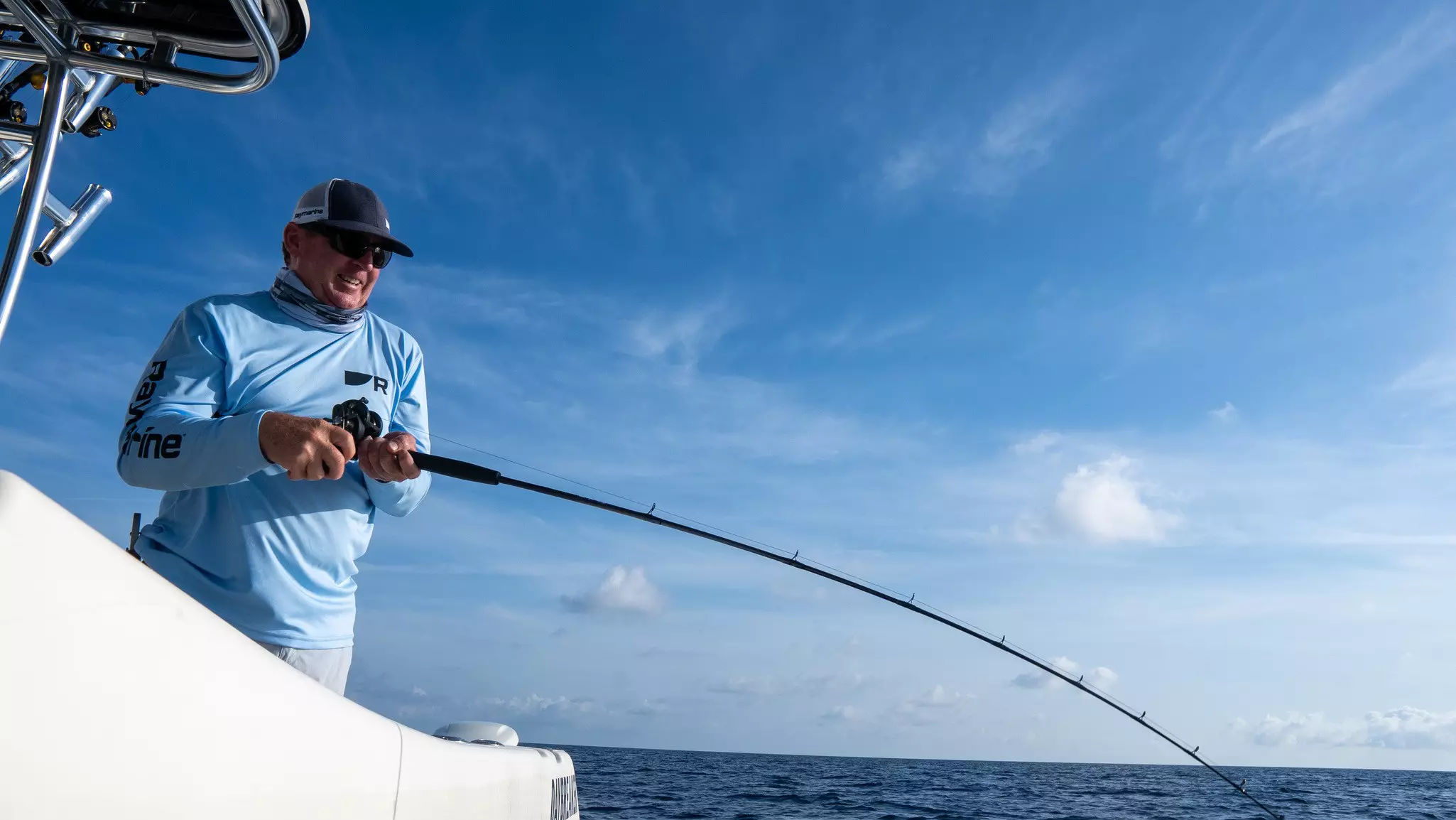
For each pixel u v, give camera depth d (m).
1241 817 30.80
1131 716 4.96
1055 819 27.58
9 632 0.65
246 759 0.93
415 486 2.08
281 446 1.49
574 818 3.08
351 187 1.98
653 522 3.20
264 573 1.76
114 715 0.74
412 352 2.24
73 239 1.69
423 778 1.47
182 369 1.74
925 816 27.41
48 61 1.23
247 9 1.09
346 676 2.00
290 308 1.94
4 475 0.67
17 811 0.65
